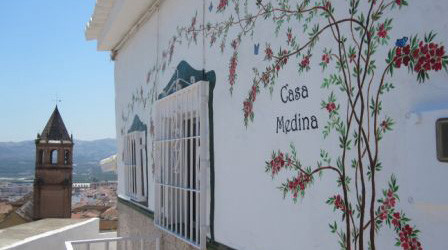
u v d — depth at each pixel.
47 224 11.21
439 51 2.14
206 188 4.73
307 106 3.08
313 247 2.98
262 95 3.69
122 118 9.69
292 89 3.27
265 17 3.70
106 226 26.89
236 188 4.11
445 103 2.09
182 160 5.40
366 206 2.54
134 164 8.27
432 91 2.17
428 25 2.20
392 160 2.38
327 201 2.86
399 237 2.32
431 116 2.11
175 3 6.15
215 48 4.71
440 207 2.06
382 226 2.43
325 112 2.89
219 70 4.57
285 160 3.33
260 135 3.71
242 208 3.99
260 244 3.67
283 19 3.42
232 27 4.31
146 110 7.63
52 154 49.88
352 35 2.68
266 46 3.66
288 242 3.27
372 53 2.52
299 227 3.14
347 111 2.70
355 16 2.66
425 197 2.14
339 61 2.78
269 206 3.54
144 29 7.87
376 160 2.48
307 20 3.12
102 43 9.93
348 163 2.68
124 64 9.60
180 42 5.87
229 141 4.28
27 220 48.00
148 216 7.29
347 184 2.68
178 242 5.65
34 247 8.23
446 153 2.04
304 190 3.09
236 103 4.16
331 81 2.85
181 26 5.85
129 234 8.74
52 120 51.91
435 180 2.09
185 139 5.32
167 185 5.84
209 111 4.75
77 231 10.21
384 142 2.43
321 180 2.92
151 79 7.35
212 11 4.84
